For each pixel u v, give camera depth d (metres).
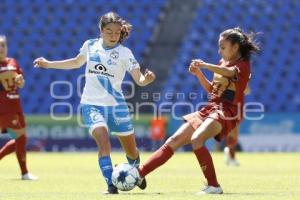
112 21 30.98
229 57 31.84
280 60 114.88
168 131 93.88
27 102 110.00
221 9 121.56
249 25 119.56
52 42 119.06
